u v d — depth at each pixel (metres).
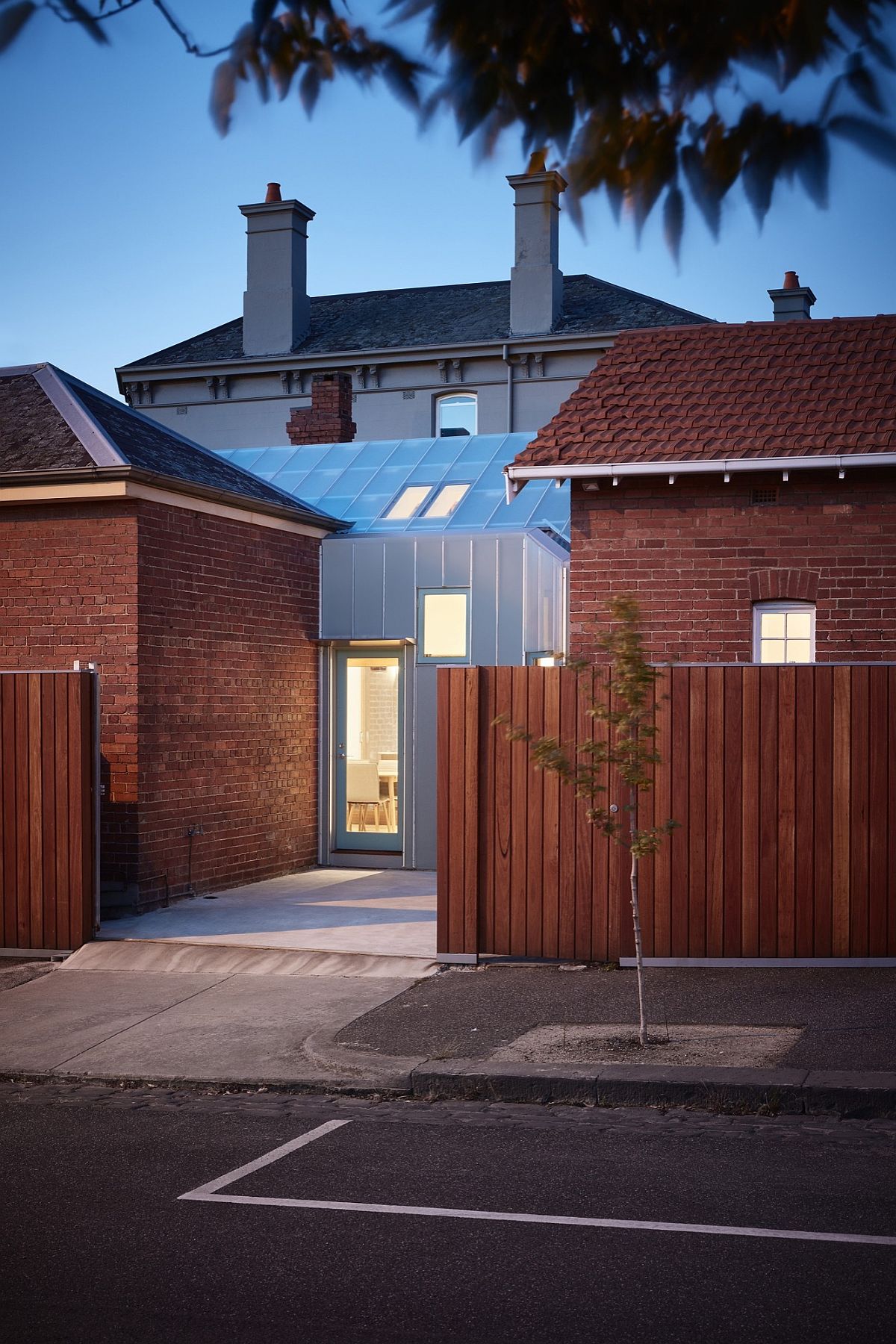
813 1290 4.39
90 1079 8.07
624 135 1.19
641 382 13.50
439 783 10.77
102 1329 4.19
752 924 10.36
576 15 1.18
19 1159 6.42
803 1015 8.55
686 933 10.41
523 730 8.41
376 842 16.80
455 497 17.73
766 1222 5.12
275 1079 7.80
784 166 1.15
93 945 11.59
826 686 10.35
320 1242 5.01
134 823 13.16
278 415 31.48
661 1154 6.20
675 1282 4.49
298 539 16.50
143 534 13.33
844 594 12.33
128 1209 5.53
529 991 9.62
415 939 11.66
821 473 12.35
